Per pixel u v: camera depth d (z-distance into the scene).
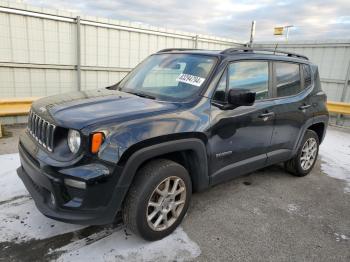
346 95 8.96
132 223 2.61
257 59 3.65
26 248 2.59
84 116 2.46
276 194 4.00
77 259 2.50
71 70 7.32
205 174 3.05
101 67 7.78
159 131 2.55
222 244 2.83
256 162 3.67
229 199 3.75
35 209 3.16
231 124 3.18
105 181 2.32
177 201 2.92
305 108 4.28
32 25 6.47
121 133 2.38
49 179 2.33
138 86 3.57
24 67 6.57
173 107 2.84
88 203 2.32
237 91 2.96
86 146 2.29
